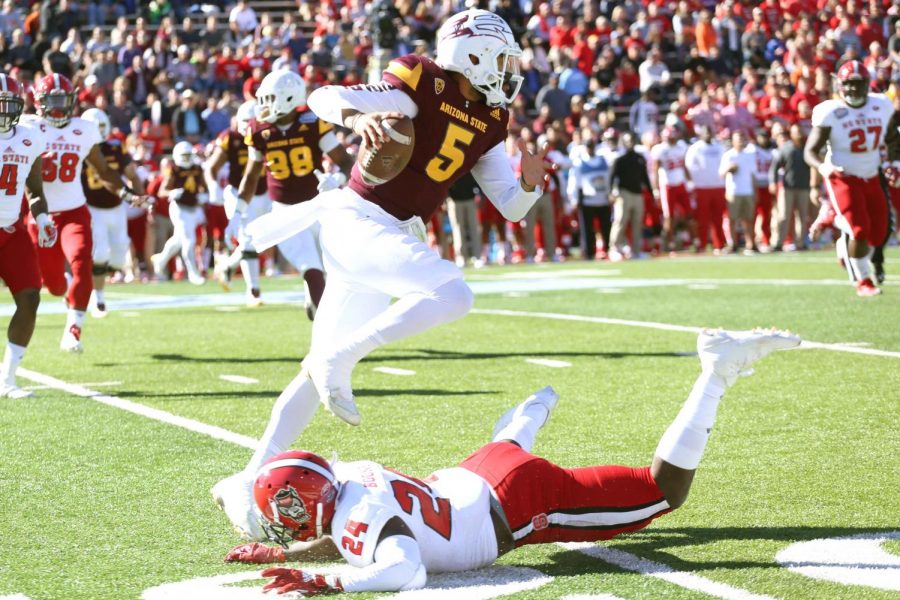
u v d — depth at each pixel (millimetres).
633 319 35031
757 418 20078
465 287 14555
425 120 14930
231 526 14406
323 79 73188
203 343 32062
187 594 11820
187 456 18188
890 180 37375
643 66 78875
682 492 12641
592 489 12555
